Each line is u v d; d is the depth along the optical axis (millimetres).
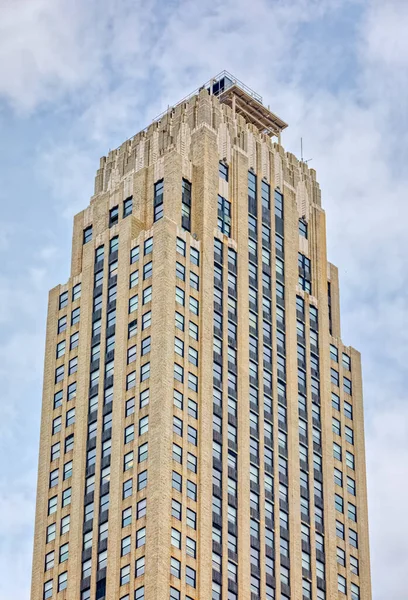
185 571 197500
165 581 194875
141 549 197750
